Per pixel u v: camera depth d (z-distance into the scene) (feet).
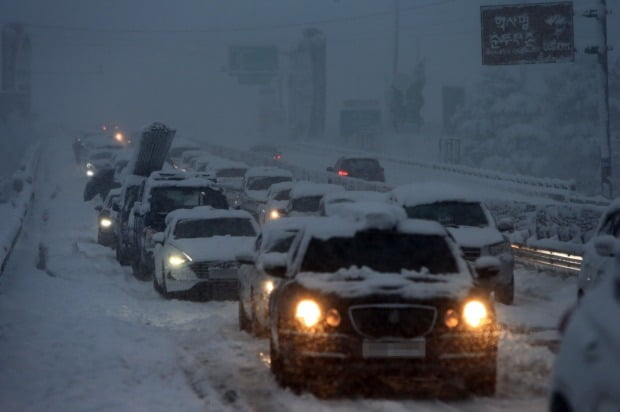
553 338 103.65
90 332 109.70
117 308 137.08
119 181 312.91
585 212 180.96
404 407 74.33
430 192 156.76
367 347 75.82
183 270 151.23
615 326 39.27
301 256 84.64
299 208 234.38
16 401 78.43
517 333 111.34
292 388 79.46
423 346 75.87
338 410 73.92
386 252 84.38
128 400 77.66
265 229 118.32
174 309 141.38
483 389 78.59
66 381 85.30
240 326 117.19
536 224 191.72
